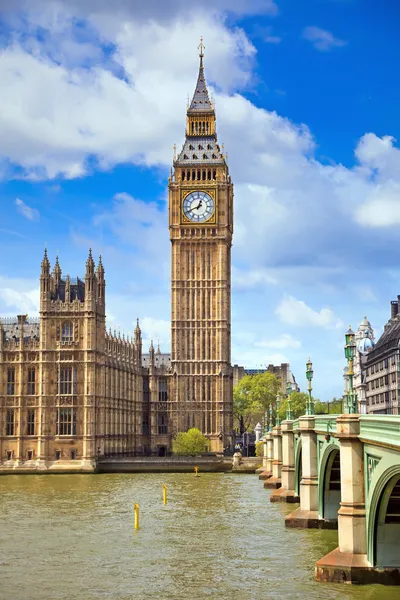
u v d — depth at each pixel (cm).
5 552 7388
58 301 18662
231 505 10731
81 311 18575
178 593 5866
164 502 10956
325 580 5838
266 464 16738
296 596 5631
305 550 7206
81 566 6775
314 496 8456
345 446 5844
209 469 18212
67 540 7981
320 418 7862
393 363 18425
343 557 5853
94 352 18538
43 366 18475
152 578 6322
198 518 9406
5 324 19438
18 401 18462
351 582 5778
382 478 5284
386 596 5481
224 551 7262
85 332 18512
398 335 18162
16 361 18550
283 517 9388
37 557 7162
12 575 6494
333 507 8356
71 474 17825
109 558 7075
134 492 12812
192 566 6688
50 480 15762
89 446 18275
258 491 12875
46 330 18575
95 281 18875
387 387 19162
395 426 4741
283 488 11281
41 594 5922
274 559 6862
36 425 18438
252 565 6650
